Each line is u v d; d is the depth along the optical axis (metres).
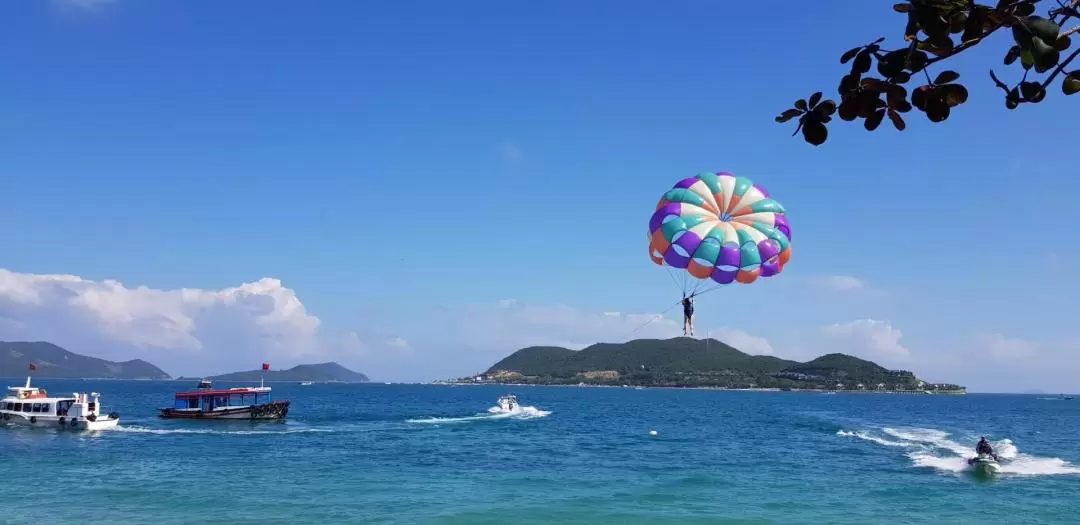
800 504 35.06
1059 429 93.75
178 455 52.66
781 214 29.34
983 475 44.44
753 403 193.12
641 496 36.97
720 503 35.19
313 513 32.28
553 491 38.25
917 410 158.12
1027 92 4.33
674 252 27.98
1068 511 33.53
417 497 36.19
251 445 60.12
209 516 31.58
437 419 100.62
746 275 27.69
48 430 69.81
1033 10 3.95
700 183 29.69
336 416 105.88
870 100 4.36
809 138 4.55
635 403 186.38
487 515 32.16
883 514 32.84
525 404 172.00
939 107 4.34
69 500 34.91
